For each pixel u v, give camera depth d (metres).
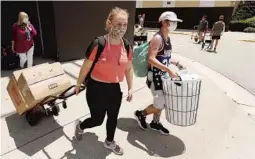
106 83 2.52
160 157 3.00
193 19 24.16
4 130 3.36
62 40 6.58
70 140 3.21
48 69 3.42
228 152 3.19
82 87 2.89
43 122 3.60
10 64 5.86
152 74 3.03
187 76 2.81
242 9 25.92
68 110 4.00
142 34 10.53
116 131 3.48
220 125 3.87
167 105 2.92
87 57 2.41
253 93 5.56
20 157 2.86
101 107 2.63
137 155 3.00
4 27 6.34
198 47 12.32
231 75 7.02
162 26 2.86
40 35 7.14
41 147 3.05
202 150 3.20
